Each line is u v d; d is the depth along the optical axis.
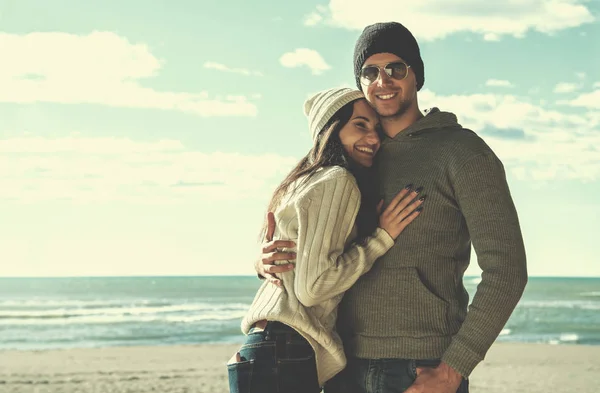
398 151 3.42
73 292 62.28
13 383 13.31
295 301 3.18
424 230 3.25
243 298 53.53
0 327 31.44
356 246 3.22
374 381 3.24
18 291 63.78
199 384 13.17
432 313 3.21
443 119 3.39
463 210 3.21
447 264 3.28
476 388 12.46
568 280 113.25
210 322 33.66
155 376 14.14
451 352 3.07
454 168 3.22
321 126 3.41
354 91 3.46
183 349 19.84
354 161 3.43
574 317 39.16
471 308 3.10
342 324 3.40
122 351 19.06
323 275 3.09
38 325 32.19
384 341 3.23
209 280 99.62
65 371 14.91
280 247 3.25
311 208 3.18
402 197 3.29
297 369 3.16
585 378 14.09
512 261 3.08
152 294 59.66
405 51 3.48
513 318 38.31
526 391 12.33
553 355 18.25
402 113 3.48
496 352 18.83
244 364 3.19
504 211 3.14
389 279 3.26
